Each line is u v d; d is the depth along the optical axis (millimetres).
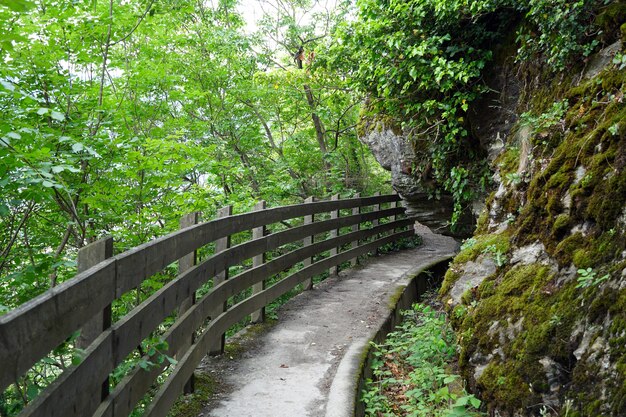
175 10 6125
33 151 3635
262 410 3664
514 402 3225
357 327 5586
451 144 7031
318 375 4309
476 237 4930
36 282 4129
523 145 4801
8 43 2018
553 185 3879
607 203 3260
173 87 7117
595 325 2947
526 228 4082
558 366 3094
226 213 4727
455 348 4668
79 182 4793
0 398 2457
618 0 4375
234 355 4707
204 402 3742
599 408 2660
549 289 3475
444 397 3605
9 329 1443
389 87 6992
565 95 4516
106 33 5203
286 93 12836
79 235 5016
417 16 6191
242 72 11656
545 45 5121
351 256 8789
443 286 4734
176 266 5285
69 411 1850
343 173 13508
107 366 2225
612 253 3115
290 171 13469
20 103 4082
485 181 6574
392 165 8750
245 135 11688
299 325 5664
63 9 4848
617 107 3699
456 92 6359
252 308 5328
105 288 2201
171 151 5516
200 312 3920
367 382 4430
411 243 11672
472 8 5570
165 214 5480
